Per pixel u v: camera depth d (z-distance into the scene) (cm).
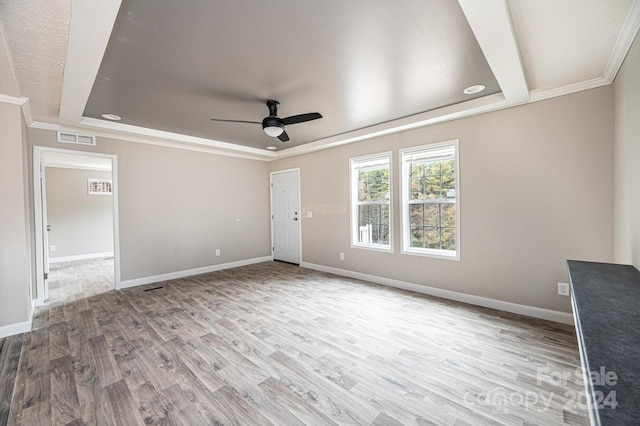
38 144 361
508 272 313
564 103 275
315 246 539
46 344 251
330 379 198
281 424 158
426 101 315
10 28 172
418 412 167
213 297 377
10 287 272
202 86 271
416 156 394
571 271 183
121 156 428
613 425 55
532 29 183
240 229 580
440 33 192
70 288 428
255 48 209
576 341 245
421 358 223
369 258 451
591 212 264
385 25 183
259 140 491
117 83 262
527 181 298
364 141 448
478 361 218
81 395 183
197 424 158
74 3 146
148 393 185
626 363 79
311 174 540
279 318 304
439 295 370
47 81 247
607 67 232
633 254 195
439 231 378
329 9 167
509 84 247
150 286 433
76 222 685
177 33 189
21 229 282
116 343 252
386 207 438
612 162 252
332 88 279
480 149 328
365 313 315
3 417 164
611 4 159
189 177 503
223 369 211
